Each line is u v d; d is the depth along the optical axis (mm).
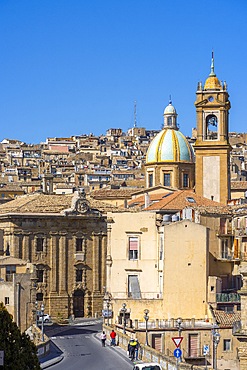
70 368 148500
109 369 145625
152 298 195625
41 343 162375
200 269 192250
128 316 190750
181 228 192375
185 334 178375
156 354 146625
